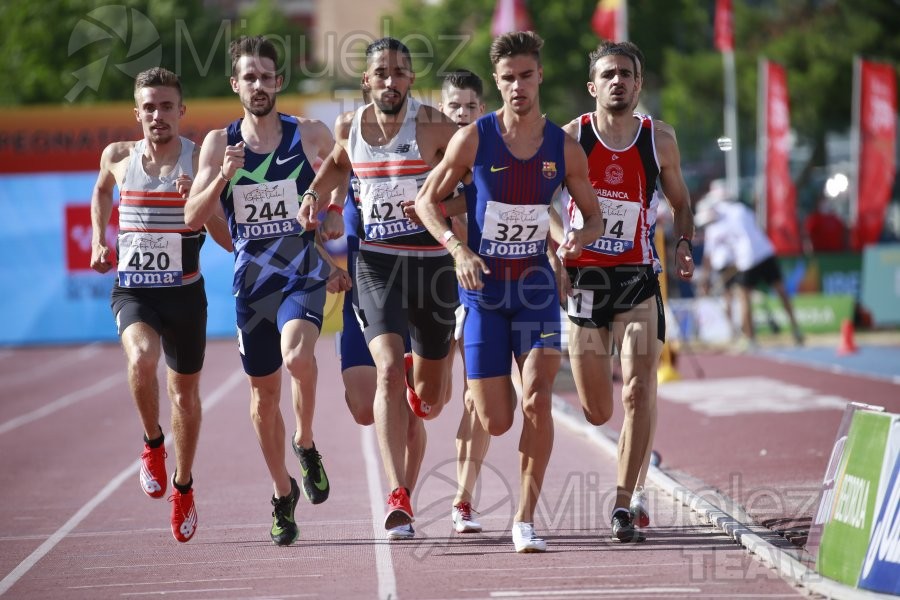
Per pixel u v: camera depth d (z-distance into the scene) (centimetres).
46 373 5869
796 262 6272
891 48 9250
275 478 1938
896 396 3659
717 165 10306
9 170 7075
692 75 9650
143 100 1936
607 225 1920
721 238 5478
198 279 2002
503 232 1766
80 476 2927
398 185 1877
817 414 3316
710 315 5866
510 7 6606
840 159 11012
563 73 10381
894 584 1423
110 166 2011
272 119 1920
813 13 10106
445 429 3488
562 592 1532
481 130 1755
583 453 2855
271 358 1903
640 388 1867
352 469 2803
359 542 1941
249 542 1991
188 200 1817
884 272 6228
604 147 1925
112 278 7238
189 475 1958
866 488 1504
